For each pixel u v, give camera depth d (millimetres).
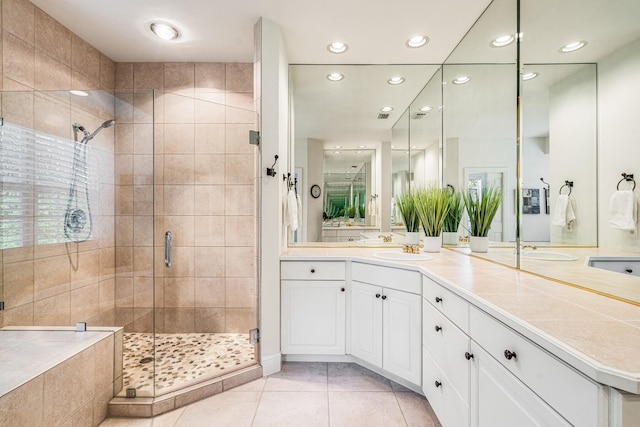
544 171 1408
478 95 1974
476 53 1974
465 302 1169
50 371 1297
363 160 2760
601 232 1097
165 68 2570
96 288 2162
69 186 2049
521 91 1571
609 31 1053
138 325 2215
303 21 1947
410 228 2531
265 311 1966
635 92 962
